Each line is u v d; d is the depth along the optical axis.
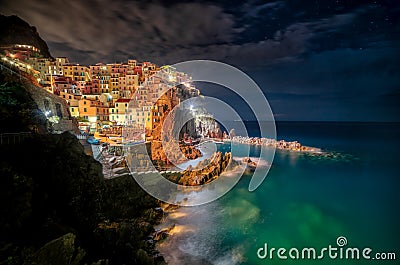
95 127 52.00
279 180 40.47
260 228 23.88
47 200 14.27
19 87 22.05
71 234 11.79
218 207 28.61
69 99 53.28
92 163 21.92
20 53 54.66
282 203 30.58
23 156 15.76
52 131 23.52
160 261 16.98
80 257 12.20
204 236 21.78
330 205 30.30
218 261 18.23
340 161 55.03
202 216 25.95
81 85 65.94
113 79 69.69
